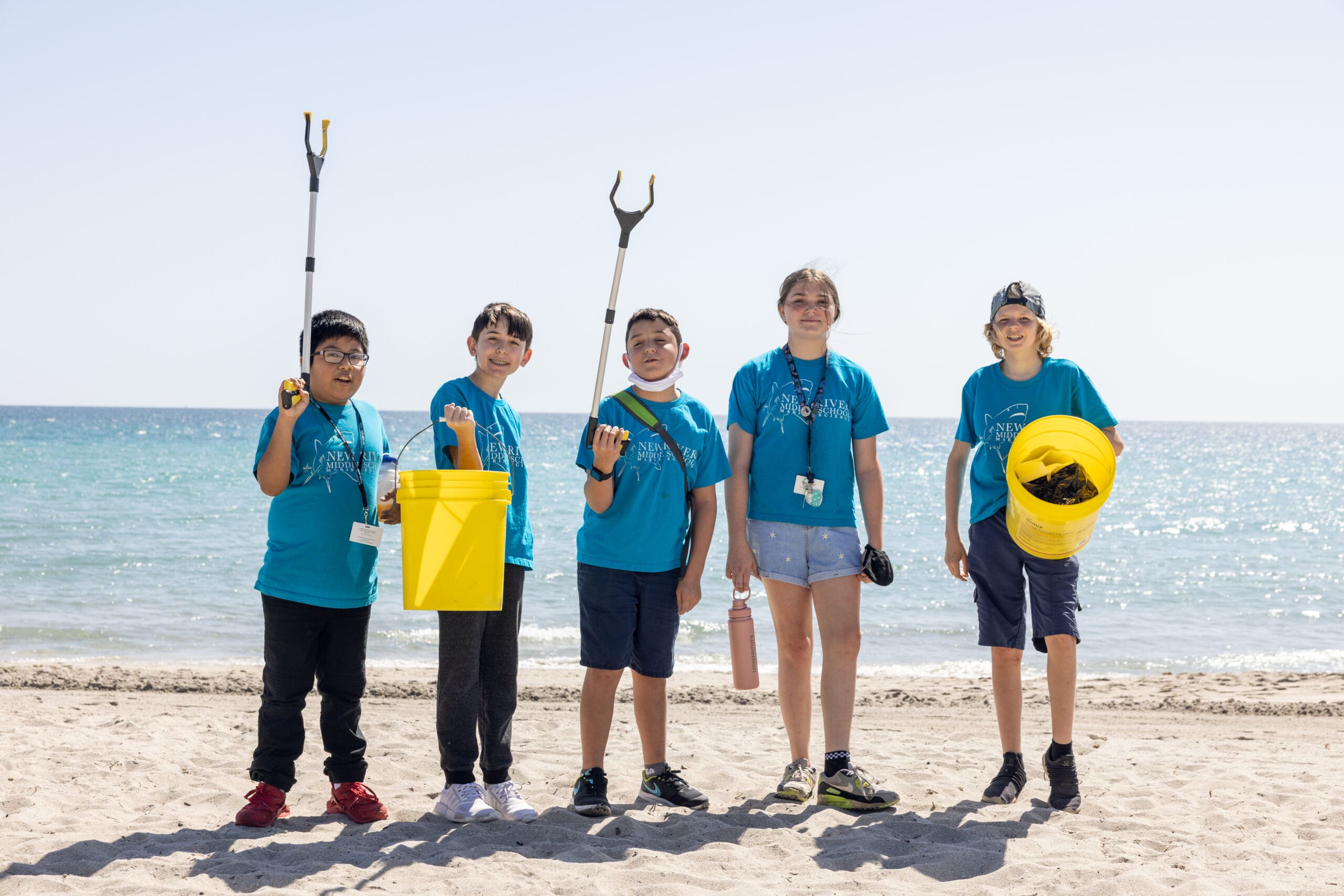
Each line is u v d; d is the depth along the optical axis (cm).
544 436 10075
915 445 9906
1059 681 411
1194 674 910
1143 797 433
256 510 2514
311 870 318
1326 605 1466
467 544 340
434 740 564
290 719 373
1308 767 510
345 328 372
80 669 830
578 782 399
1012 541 419
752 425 421
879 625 1275
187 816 392
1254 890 310
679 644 1147
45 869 317
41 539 1898
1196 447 10862
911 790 451
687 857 338
